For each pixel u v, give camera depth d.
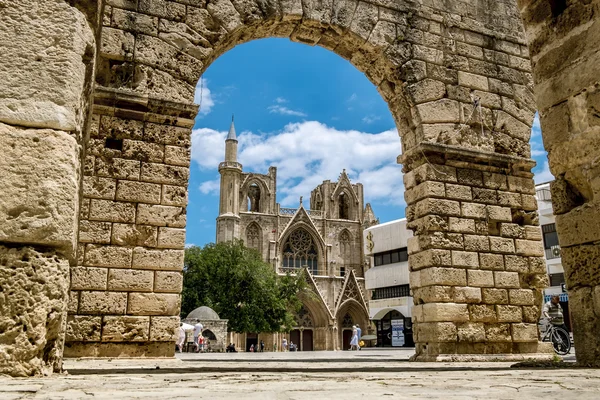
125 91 12.45
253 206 92.19
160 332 11.82
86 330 11.29
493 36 17.55
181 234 12.48
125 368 8.65
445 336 13.93
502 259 15.30
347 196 96.31
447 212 15.02
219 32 14.15
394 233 66.06
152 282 12.01
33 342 4.29
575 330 7.20
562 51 7.70
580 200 7.50
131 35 13.16
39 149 4.52
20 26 4.70
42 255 4.43
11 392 3.08
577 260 7.25
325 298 81.94
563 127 7.57
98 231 11.83
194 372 7.05
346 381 4.54
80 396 2.98
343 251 90.88
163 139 12.88
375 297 67.44
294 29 15.63
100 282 11.61
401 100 16.28
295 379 4.89
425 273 14.69
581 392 3.33
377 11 16.14
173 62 13.43
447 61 16.61
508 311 14.88
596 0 7.25
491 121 16.64
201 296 62.75
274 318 64.94
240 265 64.25
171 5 13.77
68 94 4.71
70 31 4.86
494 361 13.89
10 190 4.37
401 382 4.39
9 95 4.52
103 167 12.21
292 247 85.81
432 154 15.38
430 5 16.92
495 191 15.91
